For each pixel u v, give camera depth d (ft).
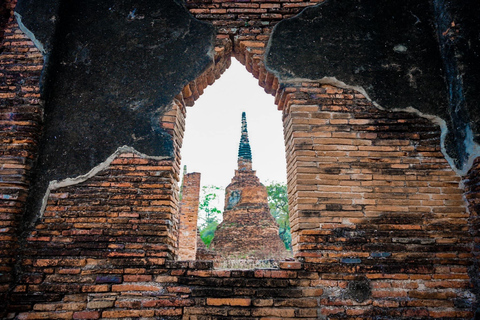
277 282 11.57
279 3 15.15
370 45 14.44
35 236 11.91
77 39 14.28
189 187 40.11
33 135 12.66
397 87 13.93
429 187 12.82
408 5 15.07
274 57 14.19
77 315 11.00
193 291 11.44
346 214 12.39
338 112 13.56
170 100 13.62
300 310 11.22
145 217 12.31
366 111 13.62
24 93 13.07
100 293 11.30
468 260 11.97
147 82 13.80
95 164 12.82
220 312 11.18
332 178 12.75
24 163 12.25
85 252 11.76
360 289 11.53
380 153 13.15
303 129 13.28
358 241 12.09
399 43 14.52
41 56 13.51
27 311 11.03
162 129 13.28
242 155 57.47
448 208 12.59
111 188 12.60
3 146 12.42
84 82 13.73
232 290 11.46
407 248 12.06
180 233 38.32
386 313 11.27
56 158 12.82
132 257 11.79
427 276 11.75
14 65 13.39
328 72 14.01
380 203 12.57
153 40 14.37
